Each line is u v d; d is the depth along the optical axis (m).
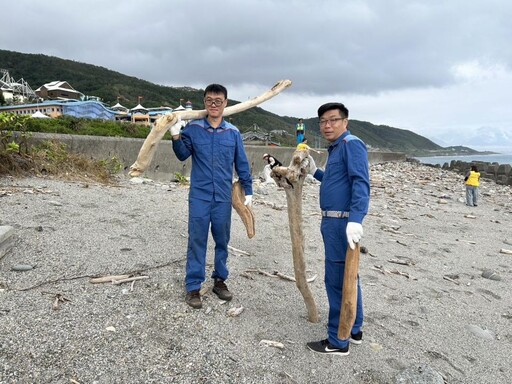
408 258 5.98
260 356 2.90
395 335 3.52
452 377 2.99
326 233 2.97
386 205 10.77
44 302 3.17
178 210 6.69
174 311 3.31
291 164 3.13
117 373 2.51
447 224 9.02
